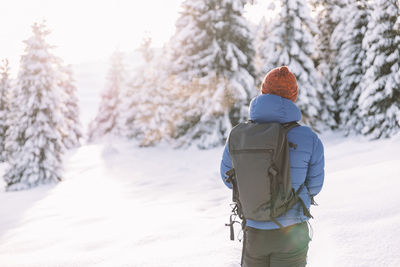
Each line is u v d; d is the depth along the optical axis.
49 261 4.13
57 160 21.22
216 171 14.57
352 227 3.33
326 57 26.42
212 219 5.42
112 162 23.64
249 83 19.77
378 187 4.65
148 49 37.50
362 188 4.89
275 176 1.79
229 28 20.25
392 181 4.75
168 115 23.23
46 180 20.14
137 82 37.69
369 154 9.98
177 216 6.43
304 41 20.98
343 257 2.80
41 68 20.81
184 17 22.59
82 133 40.78
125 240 4.91
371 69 19.55
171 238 4.49
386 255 2.70
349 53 23.36
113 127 45.34
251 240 1.94
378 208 3.67
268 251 1.89
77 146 39.19
